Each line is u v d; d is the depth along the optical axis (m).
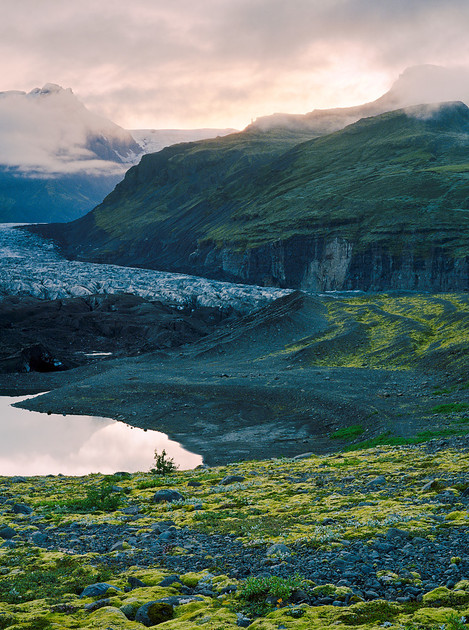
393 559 16.11
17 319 189.62
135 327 186.75
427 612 12.06
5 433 85.31
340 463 38.25
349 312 162.50
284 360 128.38
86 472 60.38
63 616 13.45
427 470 30.52
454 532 18.28
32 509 28.98
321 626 11.75
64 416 99.31
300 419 85.38
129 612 13.37
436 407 67.62
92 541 21.19
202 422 90.69
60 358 155.25
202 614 13.01
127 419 95.56
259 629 11.85
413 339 121.50
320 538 18.59
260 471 39.09
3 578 16.81
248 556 17.77
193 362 140.88
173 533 21.62
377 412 72.56
